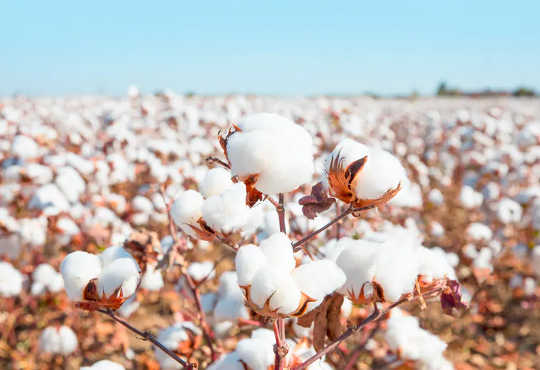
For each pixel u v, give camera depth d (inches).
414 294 40.6
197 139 217.9
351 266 35.7
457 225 191.3
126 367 100.8
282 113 335.0
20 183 143.8
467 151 288.5
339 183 34.2
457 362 122.2
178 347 61.4
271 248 30.5
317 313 39.0
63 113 347.3
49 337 103.4
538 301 145.4
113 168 169.5
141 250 56.1
